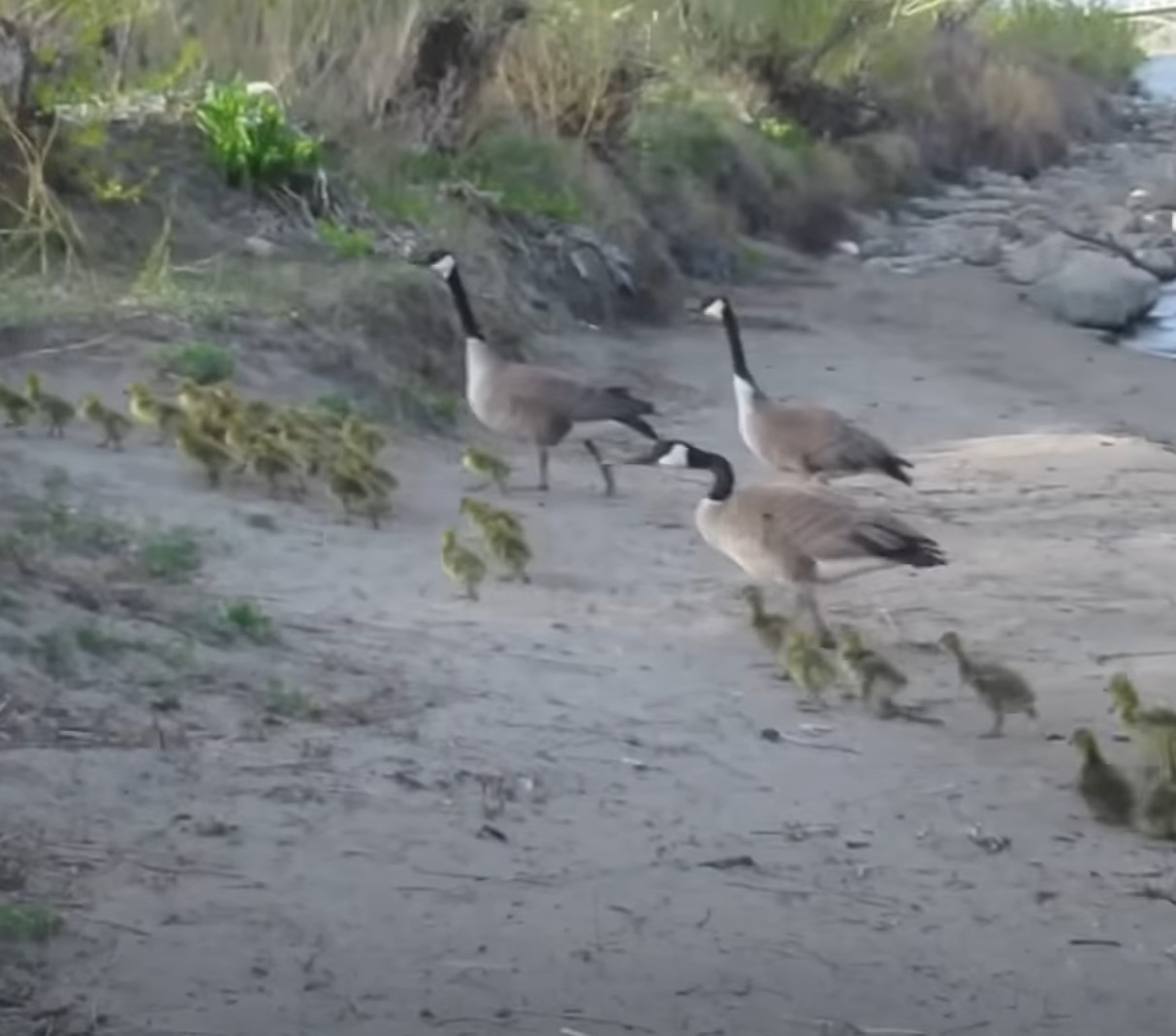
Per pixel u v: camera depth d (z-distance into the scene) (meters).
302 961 8.88
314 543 15.86
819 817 11.22
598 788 11.29
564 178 30.67
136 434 17.97
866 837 10.98
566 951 9.23
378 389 21.59
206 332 21.33
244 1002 8.48
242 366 20.89
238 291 22.53
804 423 18.58
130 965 8.70
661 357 27.75
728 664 14.01
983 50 50.56
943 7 47.75
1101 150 52.62
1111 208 43.41
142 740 11.06
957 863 10.72
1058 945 9.79
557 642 14.09
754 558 14.48
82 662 11.94
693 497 19.22
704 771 11.74
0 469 16.02
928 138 46.62
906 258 37.66
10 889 9.22
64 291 21.69
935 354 30.33
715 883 10.16
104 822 10.05
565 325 27.67
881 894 10.23
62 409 17.62
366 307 22.97
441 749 11.57
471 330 19.61
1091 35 60.06
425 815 10.61
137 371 20.05
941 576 16.66
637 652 14.05
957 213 42.59
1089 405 27.72
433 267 19.95
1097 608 15.89
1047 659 14.59
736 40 41.31
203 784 10.63
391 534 16.58
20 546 13.76
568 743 11.95
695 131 36.25
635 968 9.12
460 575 15.04
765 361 28.42
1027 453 22.08
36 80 23.25
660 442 15.93
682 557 16.88
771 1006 8.88
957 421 25.27
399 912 9.46
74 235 22.45
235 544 15.39
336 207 26.12
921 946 9.65
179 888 9.45
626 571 16.31
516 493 18.89
